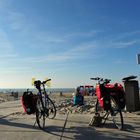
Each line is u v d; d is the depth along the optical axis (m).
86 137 8.45
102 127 9.79
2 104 23.50
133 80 13.94
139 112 13.32
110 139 8.17
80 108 15.10
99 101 9.67
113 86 9.39
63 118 11.66
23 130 9.45
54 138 8.38
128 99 13.84
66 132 9.11
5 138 8.38
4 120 11.41
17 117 12.23
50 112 11.38
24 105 9.86
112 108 9.41
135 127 9.69
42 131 9.29
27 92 10.06
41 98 10.01
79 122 10.78
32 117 12.14
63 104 19.08
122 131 9.13
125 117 11.71
